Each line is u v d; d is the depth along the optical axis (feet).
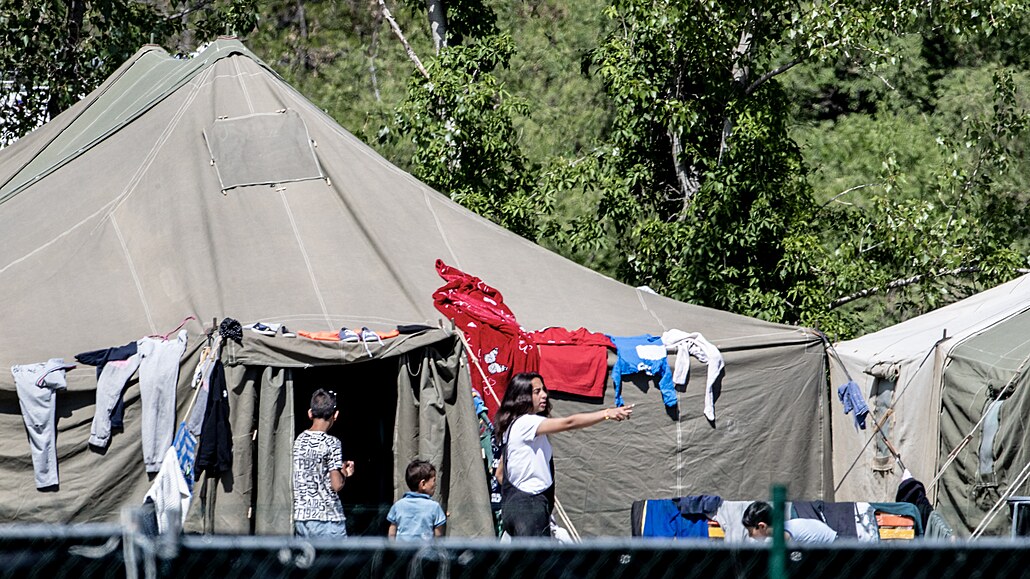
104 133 130.72
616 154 199.52
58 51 210.18
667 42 187.93
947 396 122.62
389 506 109.09
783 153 193.16
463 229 125.80
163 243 114.01
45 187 124.57
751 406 119.24
